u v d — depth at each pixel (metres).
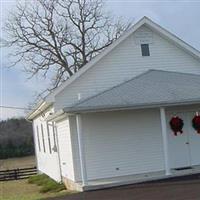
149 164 19.30
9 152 55.75
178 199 12.84
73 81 19.61
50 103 19.84
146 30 21.19
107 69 20.22
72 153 18.39
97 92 19.89
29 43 41.66
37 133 29.55
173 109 19.84
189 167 19.52
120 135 19.06
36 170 32.78
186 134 19.98
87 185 16.59
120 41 20.41
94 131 18.78
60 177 21.17
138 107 17.45
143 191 14.85
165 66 21.41
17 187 24.48
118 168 18.89
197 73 21.94
